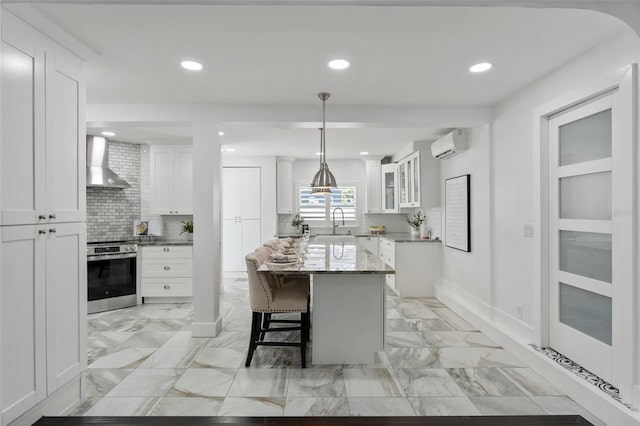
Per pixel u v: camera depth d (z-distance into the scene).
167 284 5.00
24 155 1.88
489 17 2.00
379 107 3.64
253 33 2.18
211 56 2.50
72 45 2.21
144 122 3.58
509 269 3.36
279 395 2.41
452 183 4.68
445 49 2.39
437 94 3.30
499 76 2.86
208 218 3.58
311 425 2.07
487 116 3.66
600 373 2.34
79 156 2.30
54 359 2.06
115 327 3.92
